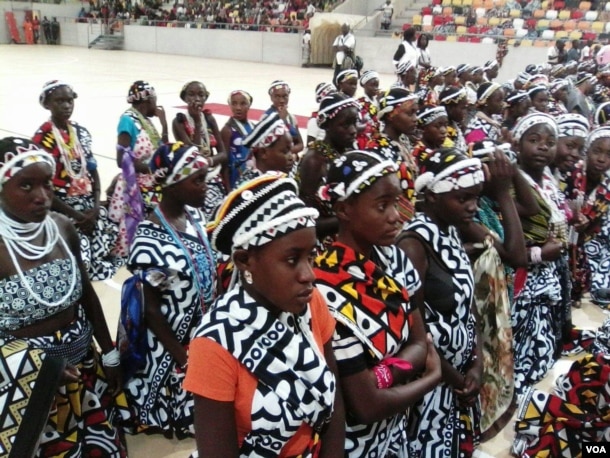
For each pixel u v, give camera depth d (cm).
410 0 2812
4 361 214
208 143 593
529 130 347
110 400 300
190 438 323
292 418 161
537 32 2222
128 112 538
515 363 372
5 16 3253
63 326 259
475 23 2461
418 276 232
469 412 279
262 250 155
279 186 156
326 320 181
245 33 2734
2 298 242
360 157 199
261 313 161
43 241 251
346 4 2928
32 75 1955
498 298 288
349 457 215
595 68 1223
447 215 247
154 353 303
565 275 388
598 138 439
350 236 206
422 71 1120
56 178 472
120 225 517
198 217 312
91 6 3481
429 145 450
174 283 289
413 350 217
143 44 3098
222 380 157
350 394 197
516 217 298
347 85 734
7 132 1096
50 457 254
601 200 464
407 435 273
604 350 314
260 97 1612
